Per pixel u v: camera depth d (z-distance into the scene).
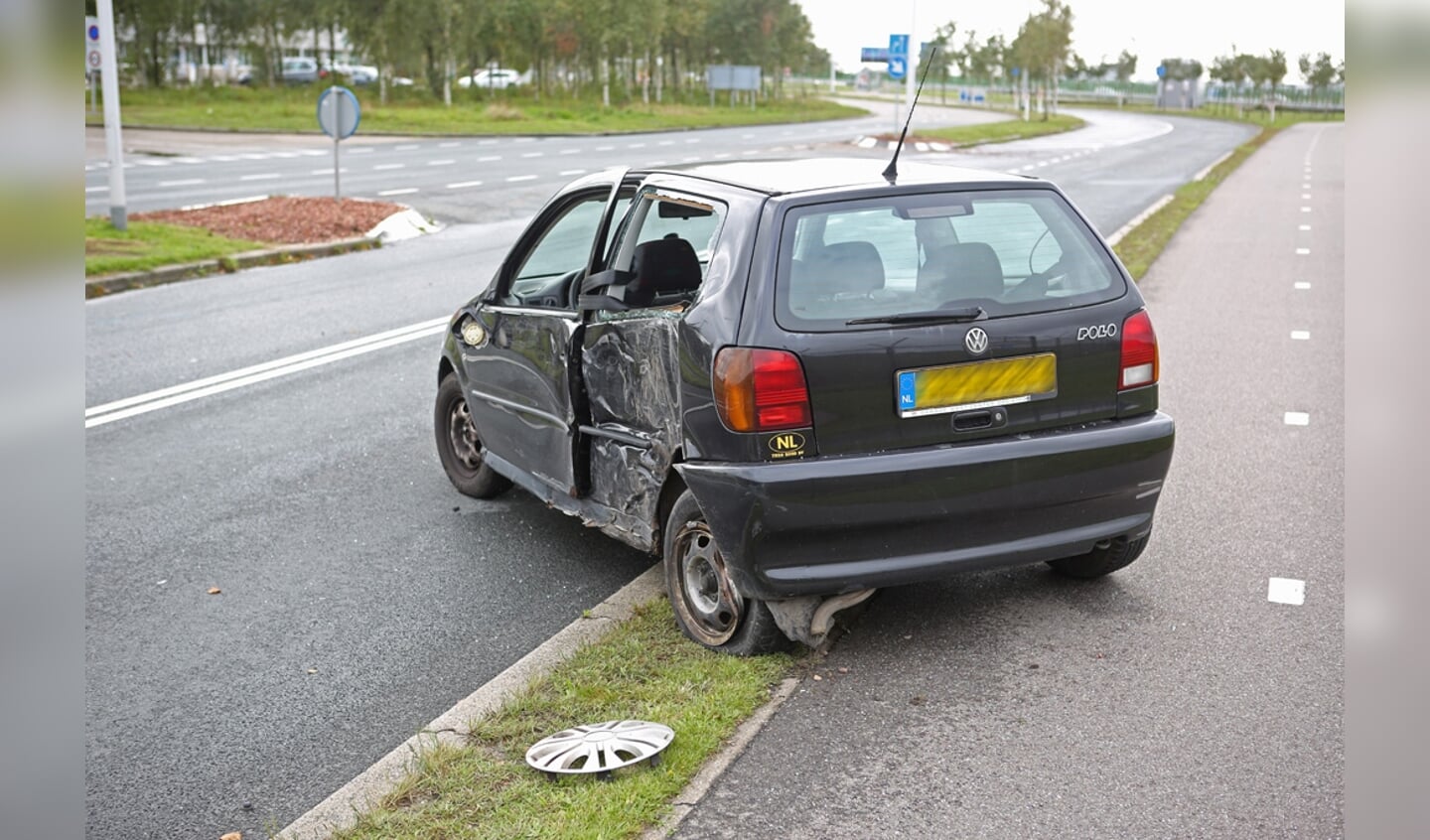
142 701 4.36
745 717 3.95
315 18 58.03
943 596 4.96
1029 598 4.93
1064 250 4.54
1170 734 3.79
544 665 4.43
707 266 4.40
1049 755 3.67
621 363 4.78
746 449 4.09
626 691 4.13
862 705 4.02
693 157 35.03
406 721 4.18
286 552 5.86
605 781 3.51
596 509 5.14
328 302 13.35
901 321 4.15
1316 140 50.03
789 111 77.31
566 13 64.19
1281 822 3.27
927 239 4.36
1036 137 54.34
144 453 7.61
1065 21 80.44
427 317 12.31
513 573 5.54
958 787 3.49
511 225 20.50
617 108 65.38
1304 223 18.94
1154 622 4.67
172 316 12.59
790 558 4.09
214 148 35.06
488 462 6.20
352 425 8.20
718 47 86.44
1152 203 23.08
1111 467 4.38
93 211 20.50
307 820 3.45
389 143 39.38
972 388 4.23
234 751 3.99
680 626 4.65
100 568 5.69
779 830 3.30
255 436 7.96
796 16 91.06
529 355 5.48
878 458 4.09
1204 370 9.20
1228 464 6.81
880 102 103.06
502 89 67.94
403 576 5.52
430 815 3.38
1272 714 3.90
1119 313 4.48
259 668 4.61
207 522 6.31
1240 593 4.95
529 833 3.26
